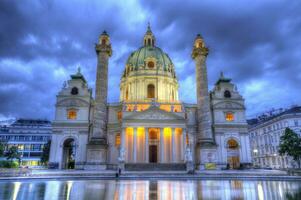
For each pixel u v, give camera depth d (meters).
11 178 34.00
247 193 20.55
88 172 48.19
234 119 71.38
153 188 24.58
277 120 85.62
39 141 114.38
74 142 71.94
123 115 66.00
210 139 64.06
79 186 26.67
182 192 21.27
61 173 44.34
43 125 123.25
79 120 67.38
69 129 66.81
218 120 70.88
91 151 59.91
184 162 61.28
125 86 83.69
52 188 24.41
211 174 44.66
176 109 70.81
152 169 56.19
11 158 80.31
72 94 69.31
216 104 72.12
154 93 79.31
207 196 18.75
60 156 64.81
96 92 64.62
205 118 65.00
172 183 31.02
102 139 61.75
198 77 68.06
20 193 20.36
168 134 66.94
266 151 93.31
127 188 24.47
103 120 63.38
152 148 66.69
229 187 25.83
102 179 38.28
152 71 80.69
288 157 78.75
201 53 68.62
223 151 68.62
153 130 67.50
